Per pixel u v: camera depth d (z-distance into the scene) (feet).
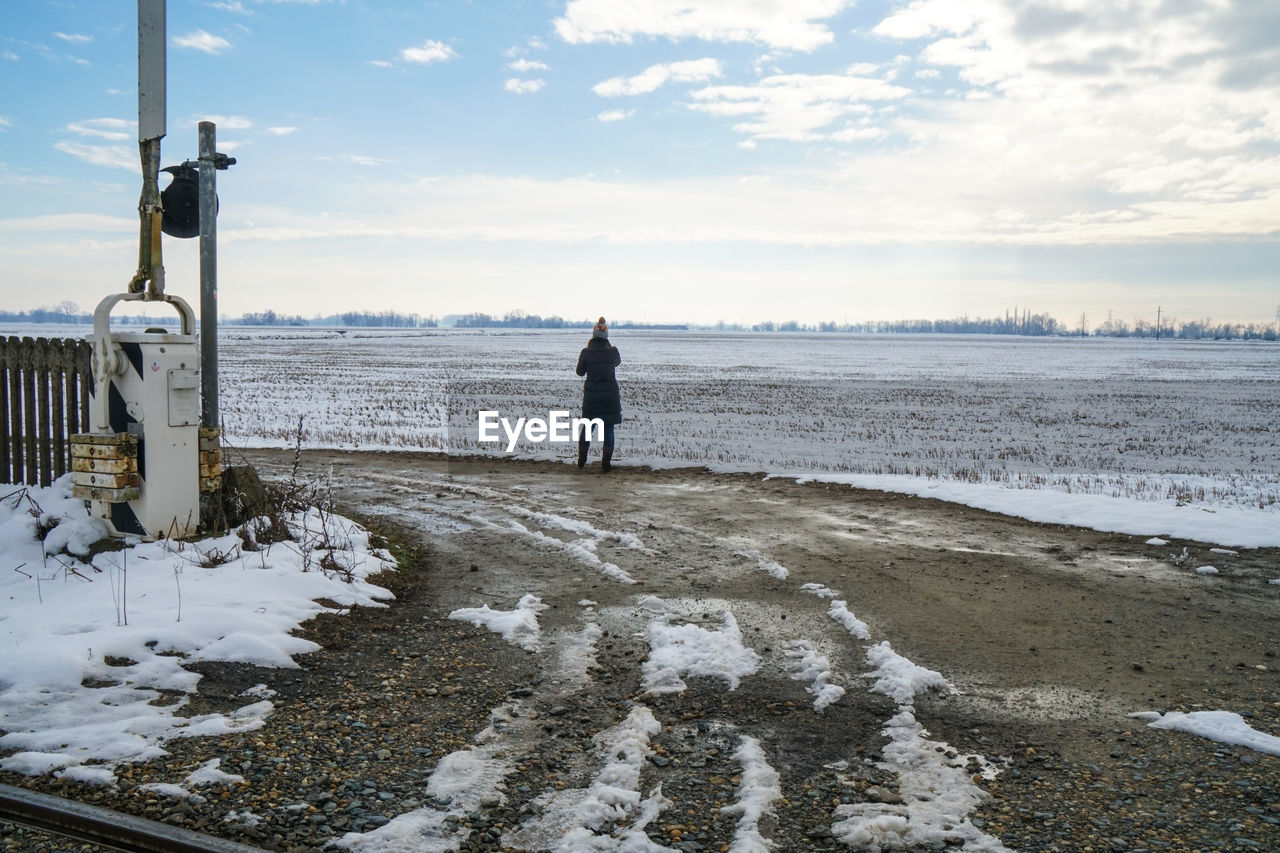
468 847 10.19
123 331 22.75
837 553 26.81
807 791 11.93
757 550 27.04
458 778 11.98
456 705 14.74
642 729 13.80
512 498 35.42
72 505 23.24
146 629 16.60
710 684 16.01
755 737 13.74
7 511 23.75
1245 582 23.82
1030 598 22.04
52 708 13.53
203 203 23.43
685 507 34.45
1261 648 18.42
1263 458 62.49
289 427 68.54
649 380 156.87
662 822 10.98
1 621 17.35
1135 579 24.06
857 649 18.04
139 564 20.58
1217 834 10.68
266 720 13.71
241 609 18.22
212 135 23.48
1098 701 15.39
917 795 11.80
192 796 11.09
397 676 15.99
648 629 19.08
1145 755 13.14
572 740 13.47
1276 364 295.89
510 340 489.67
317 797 11.27
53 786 11.21
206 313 23.65
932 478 42.14
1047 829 10.85
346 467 43.88
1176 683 16.29
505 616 19.58
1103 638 18.97
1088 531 30.58
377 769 12.19
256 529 23.70
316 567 21.84
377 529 28.25
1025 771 12.60
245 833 10.28
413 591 22.02
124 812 10.61
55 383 24.47
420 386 128.16
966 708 15.05
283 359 223.92
